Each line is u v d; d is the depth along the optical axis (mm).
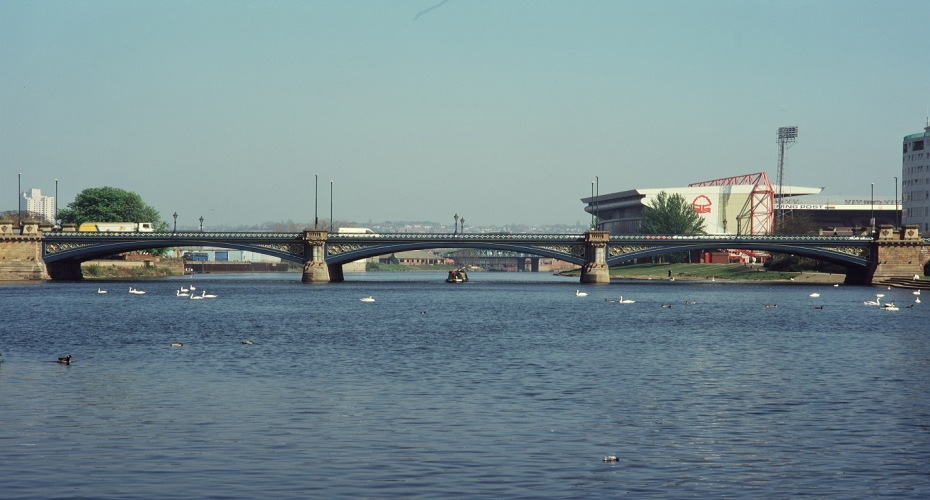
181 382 72688
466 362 86312
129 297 191750
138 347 97062
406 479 45312
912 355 94000
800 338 112062
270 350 95188
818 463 48969
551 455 50000
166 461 48312
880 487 44906
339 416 59562
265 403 63906
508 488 44031
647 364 85750
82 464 47688
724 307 172625
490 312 156875
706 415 60812
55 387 69812
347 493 43094
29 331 115500
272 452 50188
